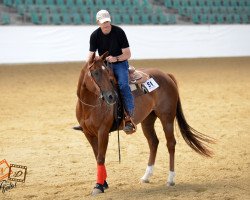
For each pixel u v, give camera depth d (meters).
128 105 8.56
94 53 7.88
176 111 9.73
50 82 24.22
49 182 9.31
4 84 23.52
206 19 39.69
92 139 8.80
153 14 37.47
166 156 11.36
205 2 40.72
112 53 8.51
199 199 7.86
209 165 10.46
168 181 8.98
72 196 8.29
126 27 32.31
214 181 9.16
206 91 21.72
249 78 25.73
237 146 12.19
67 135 13.68
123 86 8.49
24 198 8.27
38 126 14.90
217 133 13.73
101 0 37.16
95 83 7.88
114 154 11.55
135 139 13.14
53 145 12.53
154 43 33.09
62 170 10.21
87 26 31.17
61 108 17.98
